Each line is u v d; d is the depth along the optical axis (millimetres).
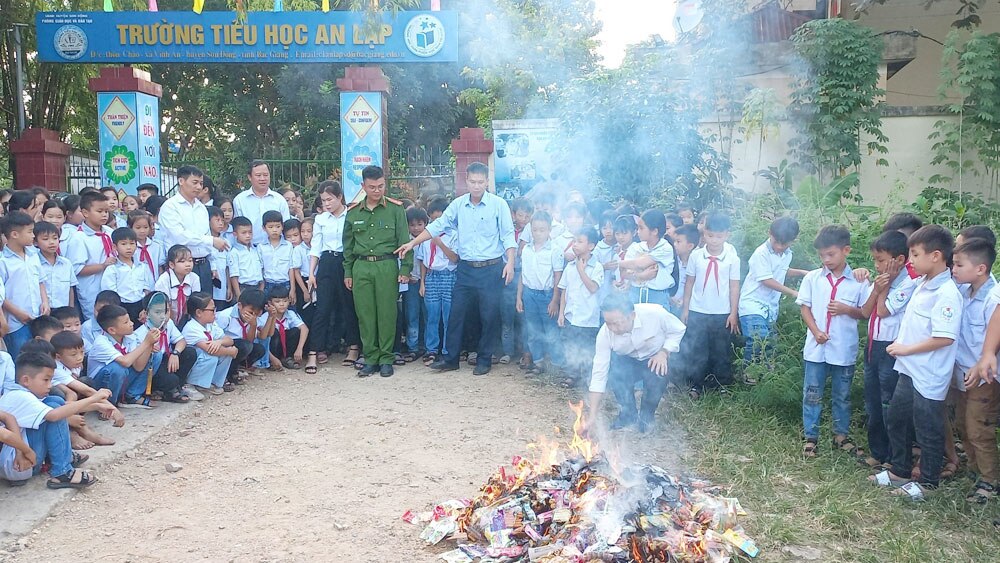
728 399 6152
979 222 9078
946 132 10789
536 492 4016
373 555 3801
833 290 5105
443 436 5617
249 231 7707
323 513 4293
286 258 7895
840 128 10734
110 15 11609
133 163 11312
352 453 5266
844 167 10859
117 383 5949
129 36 11641
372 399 6598
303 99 16938
